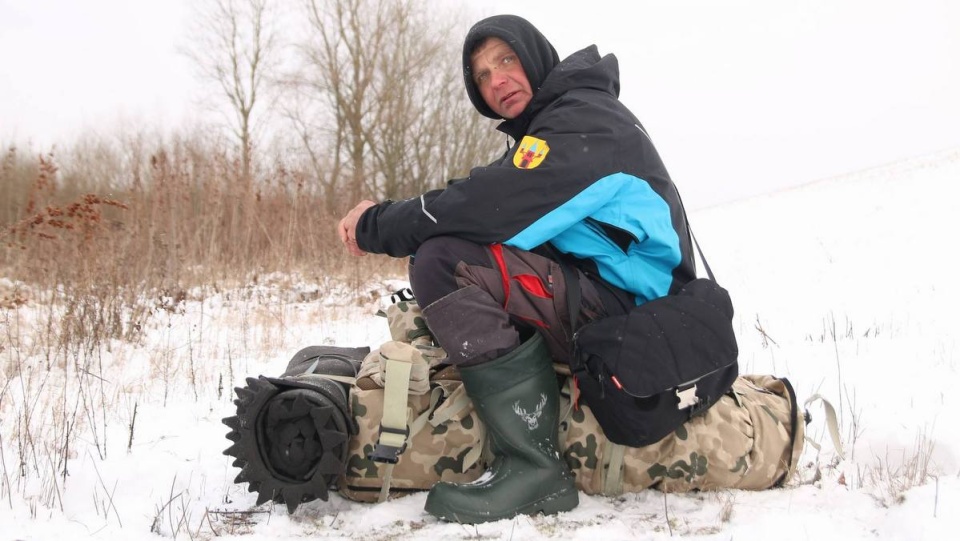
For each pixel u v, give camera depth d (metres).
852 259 10.19
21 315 4.88
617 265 2.12
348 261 8.38
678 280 2.21
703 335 2.01
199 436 2.84
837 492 2.15
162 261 6.52
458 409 2.12
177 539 1.88
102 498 2.15
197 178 8.04
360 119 22.20
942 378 3.29
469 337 2.02
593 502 2.14
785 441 2.23
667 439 2.15
